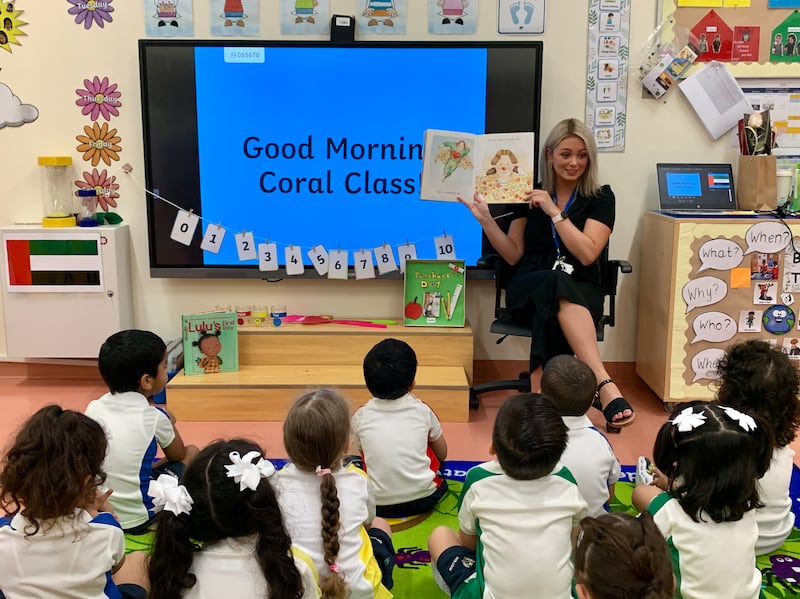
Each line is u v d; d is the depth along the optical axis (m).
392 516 2.39
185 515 1.39
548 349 3.06
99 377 3.80
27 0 3.47
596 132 3.50
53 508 1.52
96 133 3.58
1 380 3.79
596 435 2.11
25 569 1.53
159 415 2.33
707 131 3.49
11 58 3.53
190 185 3.54
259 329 3.48
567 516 1.65
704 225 3.15
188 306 3.73
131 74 3.53
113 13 3.47
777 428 2.14
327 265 3.60
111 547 1.60
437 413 3.26
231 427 3.21
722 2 3.37
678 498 1.72
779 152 3.49
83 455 1.56
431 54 3.40
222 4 3.43
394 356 2.29
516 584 1.61
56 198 3.63
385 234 3.58
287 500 1.68
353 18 3.39
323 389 1.86
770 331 3.23
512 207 3.50
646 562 1.22
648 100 3.48
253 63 3.43
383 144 3.50
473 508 1.70
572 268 3.13
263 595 1.36
